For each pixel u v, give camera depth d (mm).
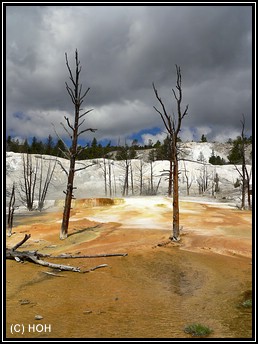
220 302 10797
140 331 8367
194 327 8289
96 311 10047
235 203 48125
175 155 21109
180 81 20938
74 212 36156
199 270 14859
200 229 25250
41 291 12016
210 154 131250
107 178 80438
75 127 23203
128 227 26250
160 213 34188
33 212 41875
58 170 80562
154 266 15555
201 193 71562
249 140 99125
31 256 15805
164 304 10805
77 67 22750
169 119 21156
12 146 88875
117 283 13172
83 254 17688
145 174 83875
